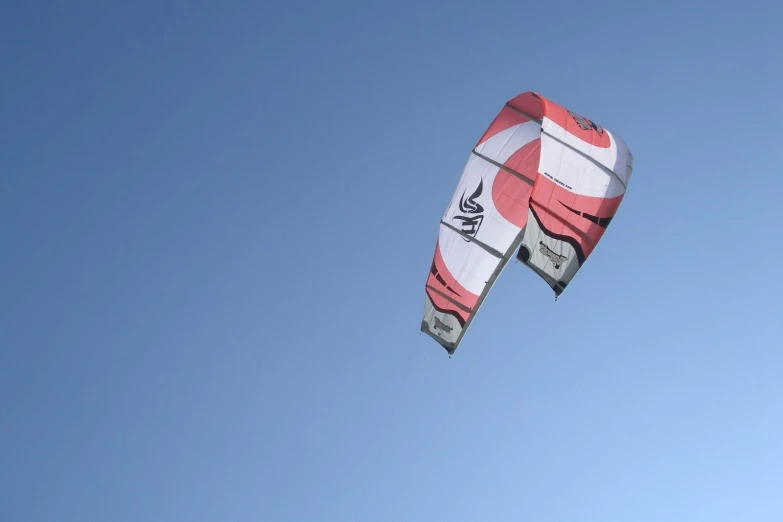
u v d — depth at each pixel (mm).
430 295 15914
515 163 14492
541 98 13453
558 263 12492
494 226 14805
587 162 12961
